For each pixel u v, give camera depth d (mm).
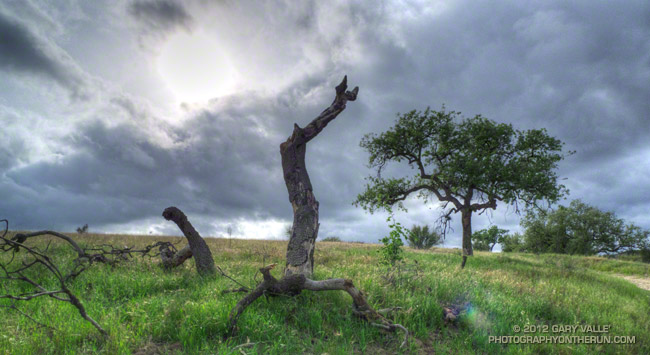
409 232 7914
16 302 4969
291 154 7824
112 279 6793
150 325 4305
